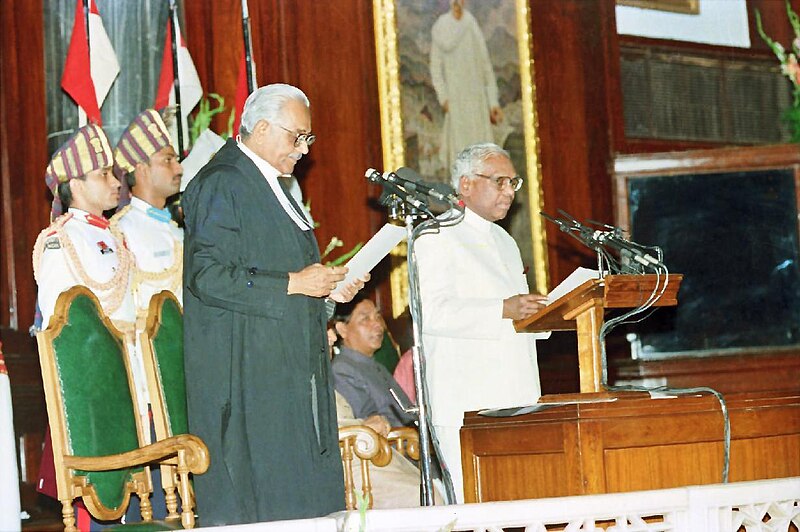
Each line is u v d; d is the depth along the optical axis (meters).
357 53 10.45
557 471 5.19
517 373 6.59
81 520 6.28
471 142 10.81
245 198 5.58
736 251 10.52
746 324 10.49
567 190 11.23
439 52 10.76
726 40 12.30
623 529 4.26
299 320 5.53
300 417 5.48
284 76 10.10
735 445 5.30
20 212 8.98
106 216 7.79
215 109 9.66
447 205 5.74
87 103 8.04
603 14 11.65
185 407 6.05
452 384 6.55
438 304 6.48
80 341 5.51
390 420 7.96
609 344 10.64
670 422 5.16
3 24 9.05
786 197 10.46
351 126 10.35
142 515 5.66
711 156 10.52
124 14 8.80
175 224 7.14
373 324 8.10
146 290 6.74
